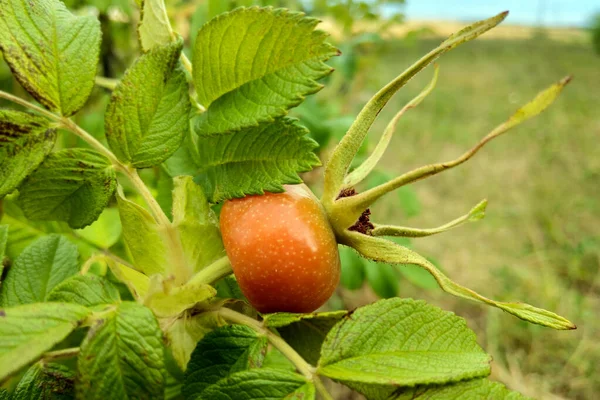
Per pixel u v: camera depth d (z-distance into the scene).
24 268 0.15
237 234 0.14
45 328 0.11
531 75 1.58
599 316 0.60
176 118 0.14
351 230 0.15
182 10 0.34
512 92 1.40
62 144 0.25
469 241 0.74
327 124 0.30
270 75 0.14
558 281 0.65
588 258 0.69
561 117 1.20
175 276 0.14
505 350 0.54
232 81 0.14
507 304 0.13
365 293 0.55
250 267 0.14
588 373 0.51
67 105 0.14
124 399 0.11
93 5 0.30
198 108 0.16
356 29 0.47
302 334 0.15
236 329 0.14
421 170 0.13
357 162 0.31
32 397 0.14
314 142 0.14
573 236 0.74
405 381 0.12
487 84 1.47
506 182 0.90
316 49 0.14
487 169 0.95
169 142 0.14
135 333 0.12
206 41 0.14
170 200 0.18
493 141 1.08
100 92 0.33
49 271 0.15
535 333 0.55
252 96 0.14
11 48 0.13
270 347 0.18
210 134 0.14
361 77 0.56
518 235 0.75
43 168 0.14
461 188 0.88
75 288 0.12
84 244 0.20
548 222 0.75
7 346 0.11
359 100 0.58
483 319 0.59
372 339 0.13
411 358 0.13
